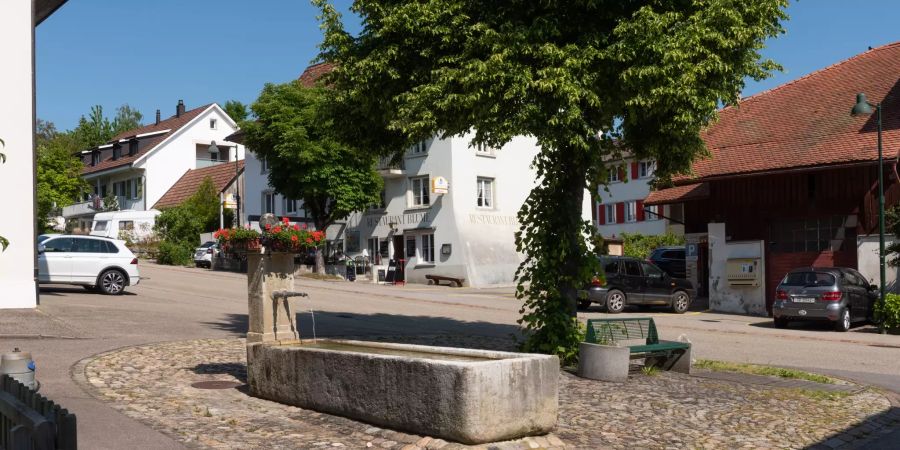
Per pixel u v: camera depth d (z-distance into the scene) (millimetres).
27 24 16781
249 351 9453
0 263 16344
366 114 12516
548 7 11125
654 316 24203
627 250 39250
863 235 23312
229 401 9062
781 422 8867
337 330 16812
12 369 5961
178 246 44719
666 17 10578
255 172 47094
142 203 58375
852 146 23359
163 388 9609
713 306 26500
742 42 11234
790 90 29391
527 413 7320
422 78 11758
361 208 37000
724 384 10992
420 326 18328
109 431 7246
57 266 21641
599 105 10930
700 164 26688
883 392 11008
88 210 60750
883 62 27953
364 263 40250
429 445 6961
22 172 16609
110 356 11586
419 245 38469
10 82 16500
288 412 8539
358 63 11859
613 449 7457
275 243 9562
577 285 12234
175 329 15406
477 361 7512
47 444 3852
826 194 24078
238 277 33969
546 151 11109
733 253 26109
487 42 10969
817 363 14250
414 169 38500
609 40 11203
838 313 20344
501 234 38812
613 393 10023
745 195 25953
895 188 23031
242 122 36188
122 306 19172
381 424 7660
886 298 20188
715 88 11312
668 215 36500
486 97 10906
